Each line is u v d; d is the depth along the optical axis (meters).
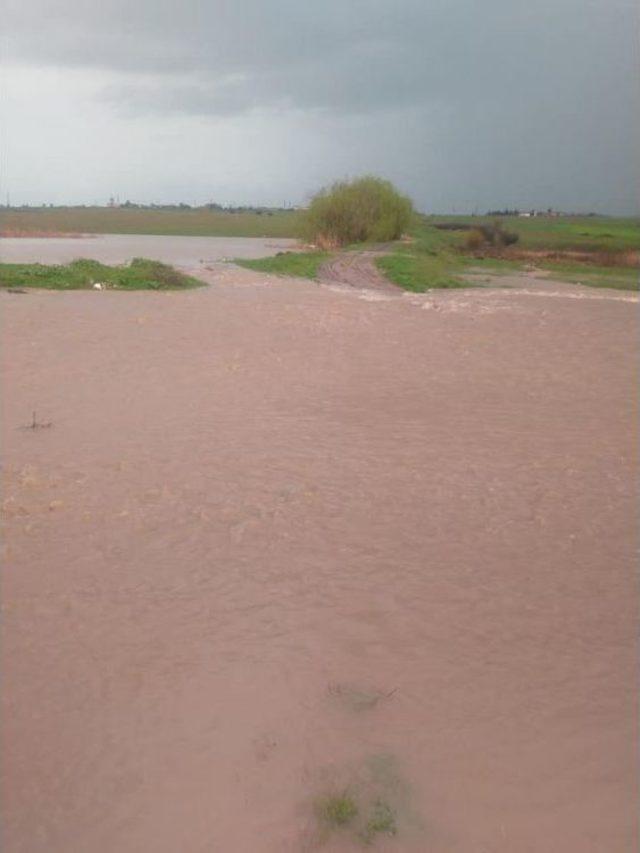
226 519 7.05
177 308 18.98
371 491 7.78
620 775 4.03
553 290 28.20
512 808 3.83
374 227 50.38
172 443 9.15
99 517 7.06
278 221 104.19
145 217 112.94
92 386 11.60
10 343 14.20
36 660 4.95
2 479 7.91
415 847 3.61
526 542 6.68
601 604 5.68
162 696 4.60
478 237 52.38
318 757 4.13
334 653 5.02
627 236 68.50
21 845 3.65
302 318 18.16
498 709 4.50
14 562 6.19
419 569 6.15
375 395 11.52
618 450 9.28
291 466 8.45
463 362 14.02
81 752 4.19
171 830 3.72
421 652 5.04
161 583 5.89
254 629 5.27
